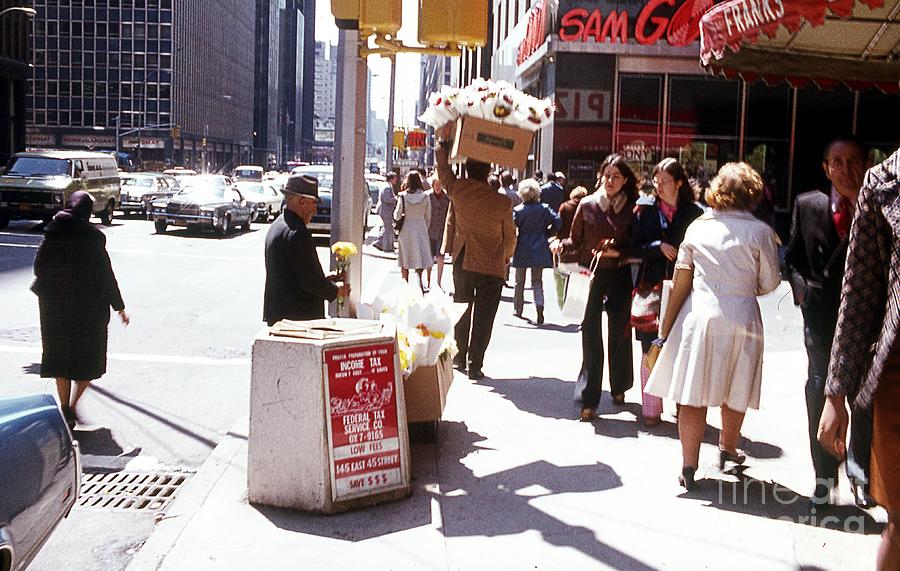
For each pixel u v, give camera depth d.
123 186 37.03
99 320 7.40
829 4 4.34
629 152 21.17
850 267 2.97
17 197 27.83
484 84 7.45
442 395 6.70
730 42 5.04
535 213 12.74
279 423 5.47
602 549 4.81
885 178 2.86
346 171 7.17
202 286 16.39
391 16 6.70
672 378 5.50
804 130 20.50
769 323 9.76
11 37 59.50
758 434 6.71
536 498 5.59
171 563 4.70
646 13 20.73
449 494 5.68
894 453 2.96
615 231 7.23
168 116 129.38
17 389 8.65
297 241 6.41
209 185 30.45
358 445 5.51
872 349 2.97
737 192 5.41
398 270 20.17
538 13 23.39
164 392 8.76
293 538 5.05
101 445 7.18
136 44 127.81
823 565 4.47
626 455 6.44
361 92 7.14
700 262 5.45
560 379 8.93
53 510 4.16
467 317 9.23
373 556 4.79
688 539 4.93
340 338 5.52
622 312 7.52
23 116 61.47
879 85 6.50
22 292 14.75
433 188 17.89
